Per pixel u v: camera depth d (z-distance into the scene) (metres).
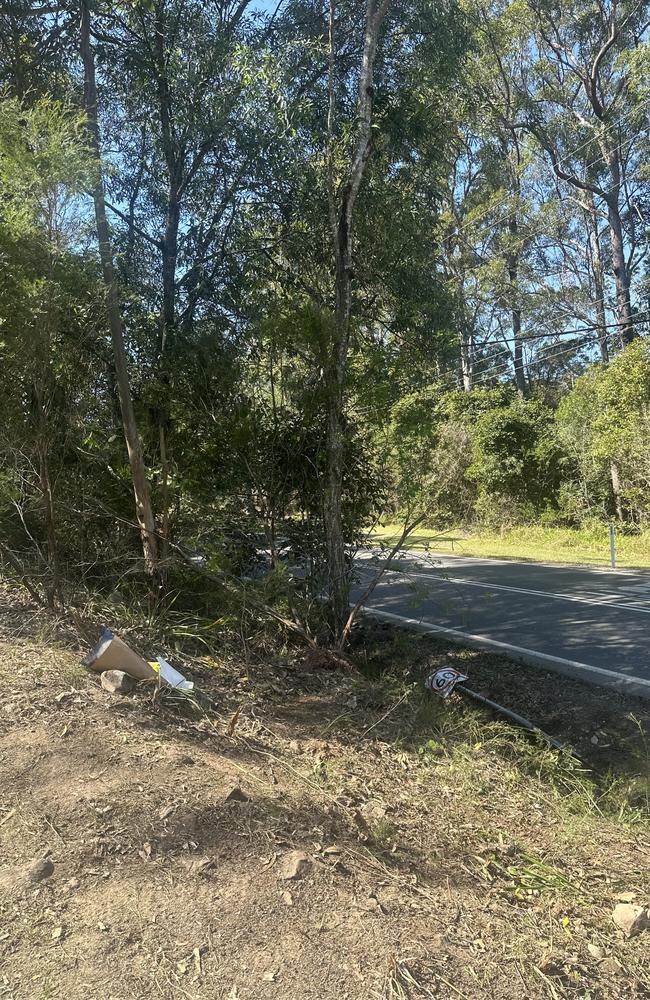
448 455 7.45
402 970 2.66
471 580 14.44
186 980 2.51
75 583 6.72
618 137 30.28
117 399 7.65
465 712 5.72
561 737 5.48
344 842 3.49
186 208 8.95
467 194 30.73
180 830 3.28
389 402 6.83
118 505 7.15
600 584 13.69
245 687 5.69
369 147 7.30
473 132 25.78
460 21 8.65
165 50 8.02
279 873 3.10
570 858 3.75
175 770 3.75
